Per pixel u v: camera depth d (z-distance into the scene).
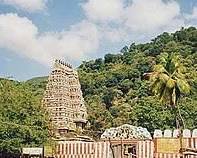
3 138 63.59
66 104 92.50
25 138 65.19
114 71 176.38
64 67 95.19
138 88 159.50
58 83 92.81
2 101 67.19
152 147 67.44
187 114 124.75
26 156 67.00
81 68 196.62
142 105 129.50
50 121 75.25
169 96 72.19
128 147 68.88
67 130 89.75
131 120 127.25
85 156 69.88
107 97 157.75
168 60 73.50
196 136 66.19
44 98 92.31
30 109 68.94
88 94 166.62
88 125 116.19
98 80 171.75
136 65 175.88
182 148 62.19
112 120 130.50
